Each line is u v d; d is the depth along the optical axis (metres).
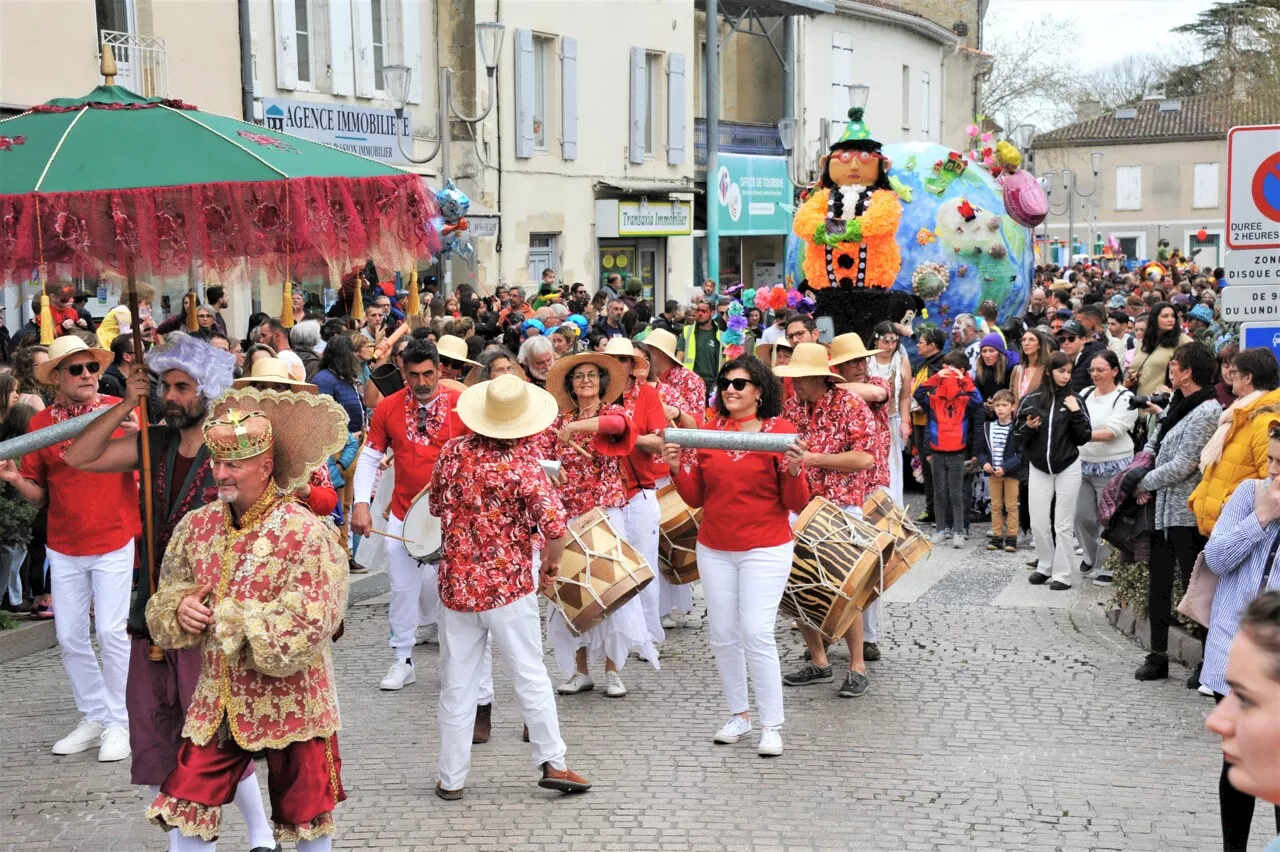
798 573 7.60
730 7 31.95
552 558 6.48
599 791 6.58
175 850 4.94
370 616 10.02
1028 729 7.52
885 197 14.71
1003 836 6.06
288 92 20.66
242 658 4.78
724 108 34.94
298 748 4.94
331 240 5.69
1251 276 8.96
